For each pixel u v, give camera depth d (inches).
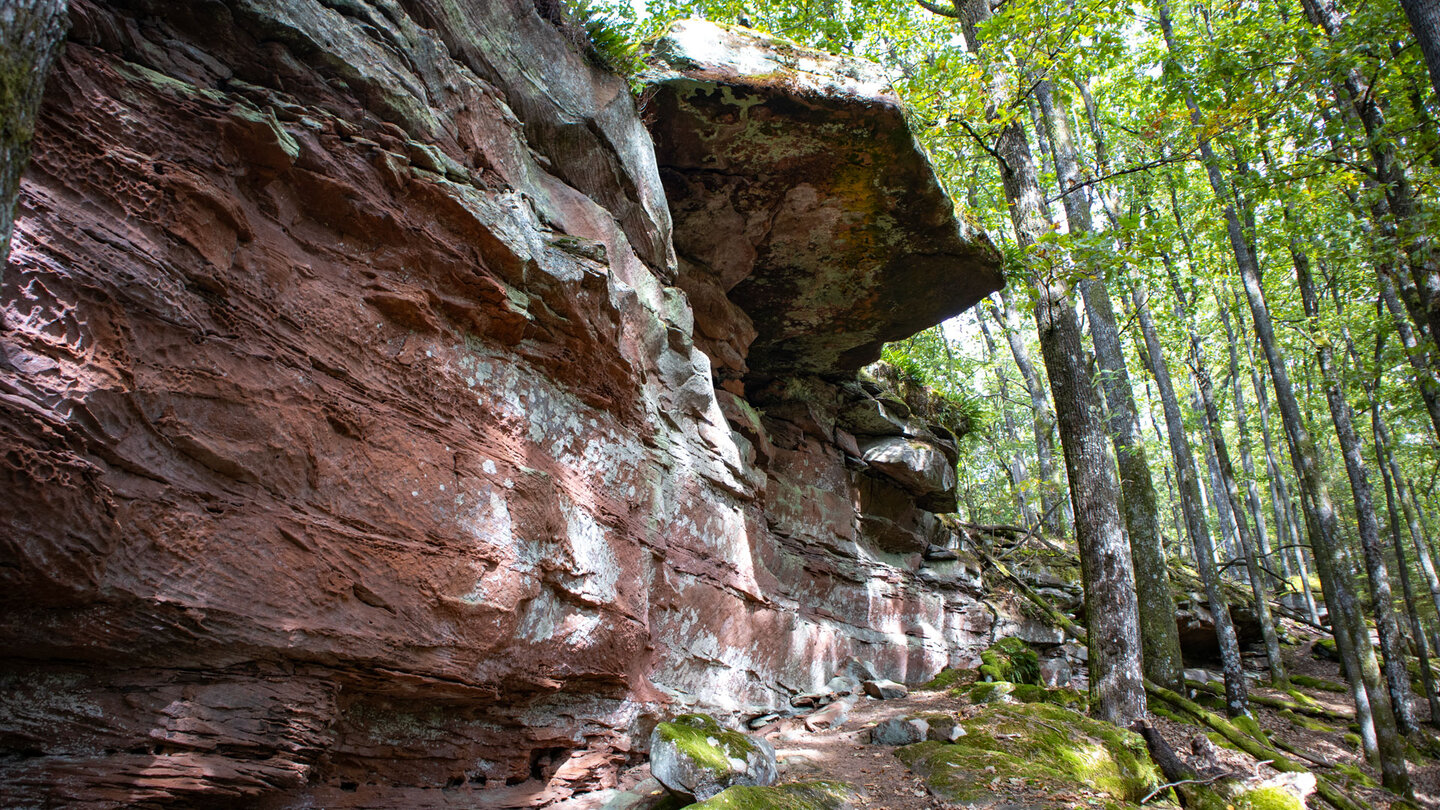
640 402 322.3
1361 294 567.2
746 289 450.3
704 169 361.7
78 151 146.0
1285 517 956.6
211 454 162.6
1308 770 394.0
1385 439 609.3
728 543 391.2
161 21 171.2
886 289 451.2
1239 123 418.0
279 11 186.7
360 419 195.6
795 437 527.8
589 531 276.1
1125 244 437.7
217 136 171.0
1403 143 387.9
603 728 279.0
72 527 136.9
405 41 219.9
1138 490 501.7
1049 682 620.1
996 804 271.3
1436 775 434.9
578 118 291.0
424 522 205.9
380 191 206.1
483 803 226.7
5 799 133.3
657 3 480.1
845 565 535.8
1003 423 1213.1
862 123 340.2
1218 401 1035.9
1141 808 303.6
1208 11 584.4
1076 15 387.9
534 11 281.7
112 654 148.6
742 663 392.8
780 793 246.1
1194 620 686.5
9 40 83.9
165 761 153.6
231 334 170.9
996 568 740.0
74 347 140.5
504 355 247.4
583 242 271.4
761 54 334.0
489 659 221.8
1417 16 243.4
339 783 195.5
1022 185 444.1
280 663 174.4
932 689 521.7
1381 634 490.0
